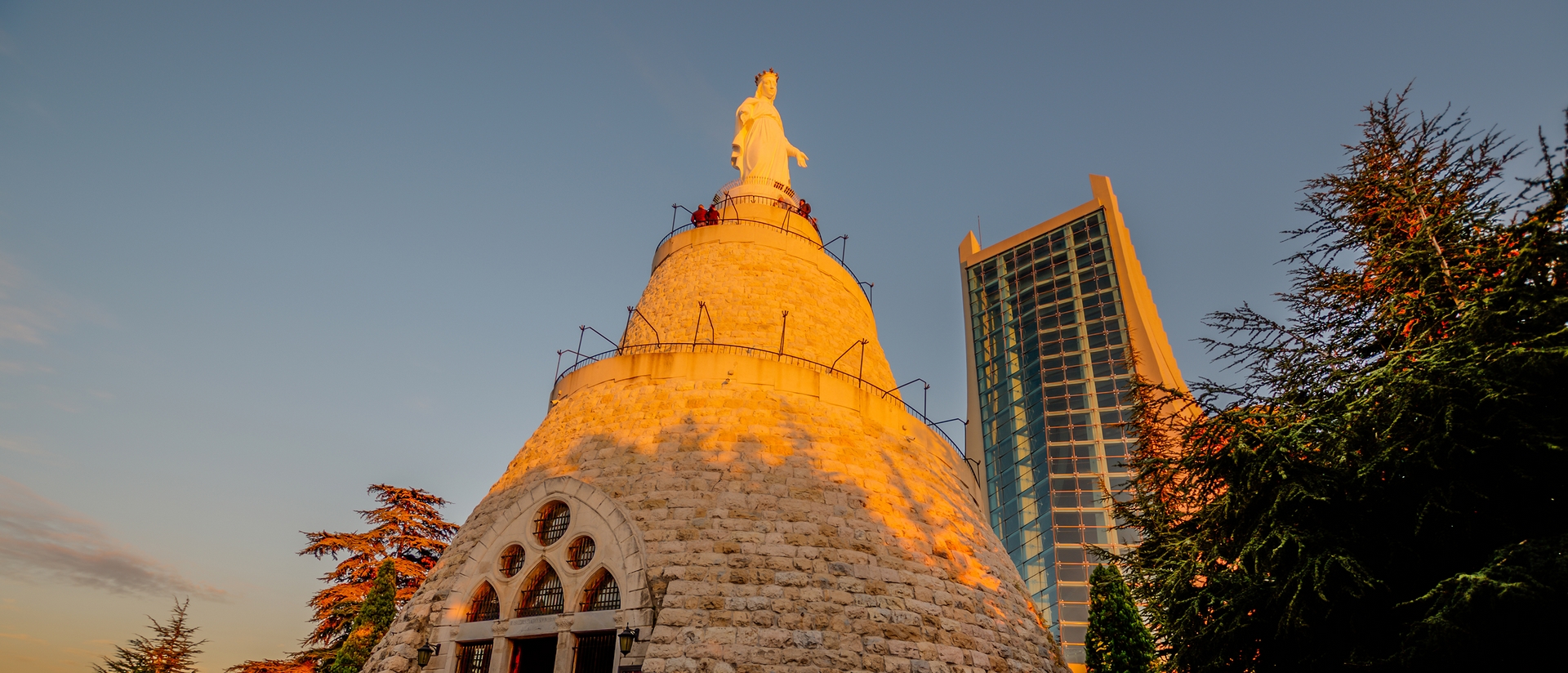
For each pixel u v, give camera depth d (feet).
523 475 77.71
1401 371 50.19
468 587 67.56
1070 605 227.20
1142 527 78.79
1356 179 66.13
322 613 126.52
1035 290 321.11
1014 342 314.14
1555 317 45.93
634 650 57.88
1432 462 46.83
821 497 69.77
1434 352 48.47
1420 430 48.32
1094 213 322.75
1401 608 47.78
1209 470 57.77
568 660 60.59
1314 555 48.57
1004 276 335.67
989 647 66.49
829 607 61.36
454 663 64.59
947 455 91.86
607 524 65.57
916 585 66.54
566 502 69.15
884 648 60.44
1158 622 65.57
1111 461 255.09
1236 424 55.77
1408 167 63.16
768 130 124.47
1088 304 300.81
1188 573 61.00
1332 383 56.85
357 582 130.41
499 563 68.28
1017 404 295.48
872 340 103.30
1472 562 48.19
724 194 117.80
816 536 65.98
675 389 78.64
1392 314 55.98
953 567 71.77
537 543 67.72
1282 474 50.14
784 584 61.77
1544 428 44.96
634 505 67.05
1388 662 45.55
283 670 122.21
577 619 61.93
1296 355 62.03
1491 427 45.75
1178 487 64.13
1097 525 241.96
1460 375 45.60
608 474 70.85
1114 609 79.92
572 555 66.44
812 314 94.63
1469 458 47.19
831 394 81.61
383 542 135.54
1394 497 50.19
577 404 82.43
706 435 73.05
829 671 57.77
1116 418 264.52
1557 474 45.50
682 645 57.21
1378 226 62.39
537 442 82.02
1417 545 49.55
